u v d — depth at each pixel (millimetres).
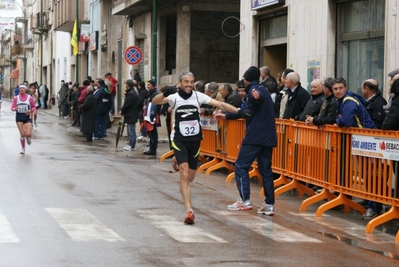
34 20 71000
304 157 12141
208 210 11055
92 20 47250
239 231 9445
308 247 8586
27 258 7504
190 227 9578
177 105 10133
